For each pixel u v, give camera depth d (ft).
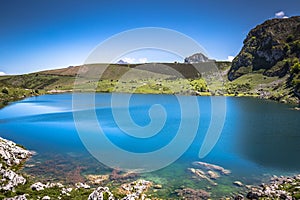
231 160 143.33
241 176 119.24
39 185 93.97
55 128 229.04
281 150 164.55
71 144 172.24
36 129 226.38
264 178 116.88
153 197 96.32
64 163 134.31
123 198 87.35
